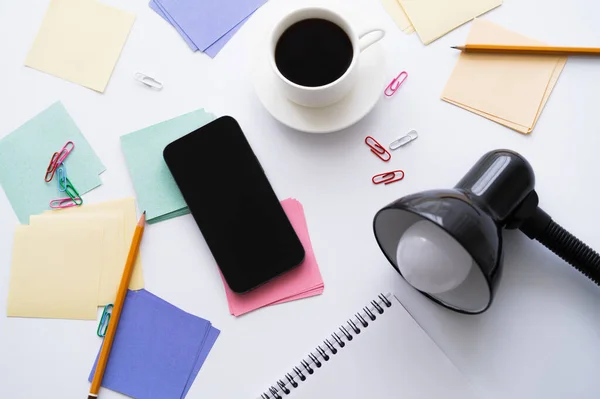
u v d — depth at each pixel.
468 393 0.68
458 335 0.71
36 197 0.78
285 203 0.75
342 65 0.70
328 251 0.74
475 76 0.76
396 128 0.76
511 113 0.75
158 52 0.80
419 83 0.77
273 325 0.73
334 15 0.69
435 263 0.56
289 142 0.77
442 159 0.75
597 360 0.69
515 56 0.76
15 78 0.81
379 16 0.79
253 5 0.80
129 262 0.74
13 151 0.79
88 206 0.77
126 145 0.78
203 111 0.78
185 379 0.73
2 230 0.78
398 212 0.61
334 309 0.73
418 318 0.72
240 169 0.75
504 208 0.62
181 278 0.75
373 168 0.76
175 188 0.76
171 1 0.81
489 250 0.55
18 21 0.82
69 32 0.81
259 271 0.73
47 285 0.76
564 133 0.74
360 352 0.71
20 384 0.74
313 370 0.71
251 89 0.79
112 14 0.81
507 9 0.78
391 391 0.69
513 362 0.70
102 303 0.75
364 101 0.73
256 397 0.72
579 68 0.75
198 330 0.73
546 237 0.66
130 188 0.78
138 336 0.74
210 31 0.80
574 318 0.70
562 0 0.77
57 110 0.79
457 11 0.78
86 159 0.78
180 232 0.76
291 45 0.71
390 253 0.68
